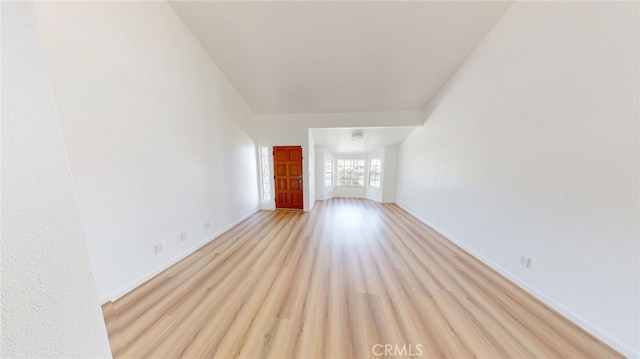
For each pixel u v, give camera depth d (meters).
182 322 1.64
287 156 4.91
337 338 1.50
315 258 2.69
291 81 3.67
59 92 1.54
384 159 5.85
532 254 1.94
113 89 1.88
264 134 4.86
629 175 1.31
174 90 2.53
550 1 1.75
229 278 2.24
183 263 2.56
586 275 1.54
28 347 0.42
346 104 4.23
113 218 1.89
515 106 2.10
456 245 3.10
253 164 4.73
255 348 1.43
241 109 4.11
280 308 1.80
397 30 2.66
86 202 1.71
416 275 2.30
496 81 2.35
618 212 1.37
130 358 1.36
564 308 1.68
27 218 0.39
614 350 1.39
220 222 3.49
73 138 1.62
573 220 1.61
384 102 4.08
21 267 0.39
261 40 2.89
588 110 1.50
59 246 0.44
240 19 2.61
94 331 0.51
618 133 1.35
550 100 1.76
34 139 0.40
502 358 1.36
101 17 1.77
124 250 1.98
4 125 0.36
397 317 1.69
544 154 1.81
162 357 1.36
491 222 2.43
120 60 1.93
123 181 1.97
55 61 1.51
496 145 2.35
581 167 1.55
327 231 3.69
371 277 2.26
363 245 3.10
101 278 1.81
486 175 2.50
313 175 5.68
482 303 1.85
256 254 2.80
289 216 4.64
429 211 3.97
